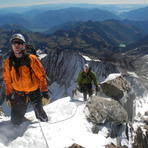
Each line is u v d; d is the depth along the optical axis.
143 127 4.19
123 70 38.31
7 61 2.34
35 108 2.70
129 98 4.70
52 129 2.65
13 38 2.18
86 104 3.61
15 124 2.69
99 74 33.28
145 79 34.50
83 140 2.57
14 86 2.47
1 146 2.04
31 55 2.34
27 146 2.23
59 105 3.88
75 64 38.34
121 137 3.38
